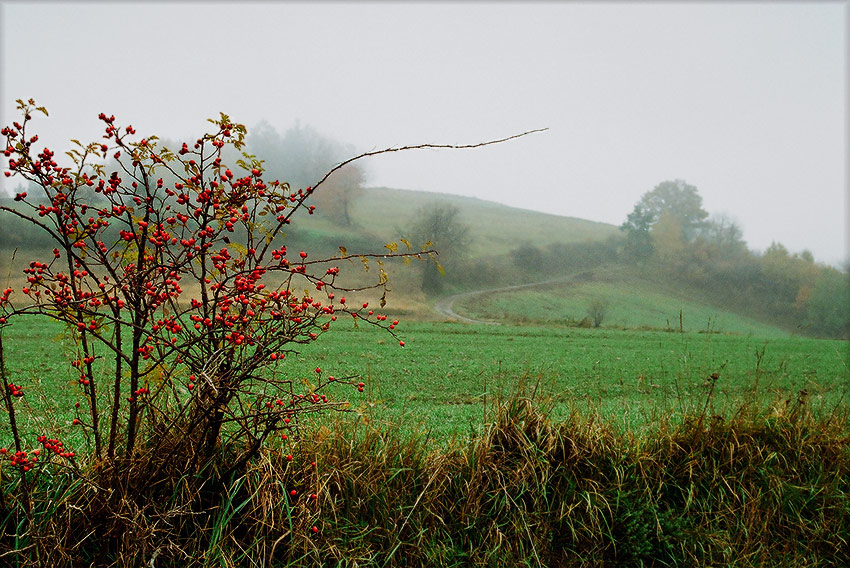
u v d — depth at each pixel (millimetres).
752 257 81312
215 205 3451
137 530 3461
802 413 6145
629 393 14117
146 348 3549
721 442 5652
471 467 4684
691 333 40031
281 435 4121
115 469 3674
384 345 22000
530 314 58094
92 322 3465
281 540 3904
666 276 80438
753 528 4980
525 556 4414
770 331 61750
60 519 3551
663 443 5512
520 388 5531
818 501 5363
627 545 4703
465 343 25656
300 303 3646
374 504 4328
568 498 4828
